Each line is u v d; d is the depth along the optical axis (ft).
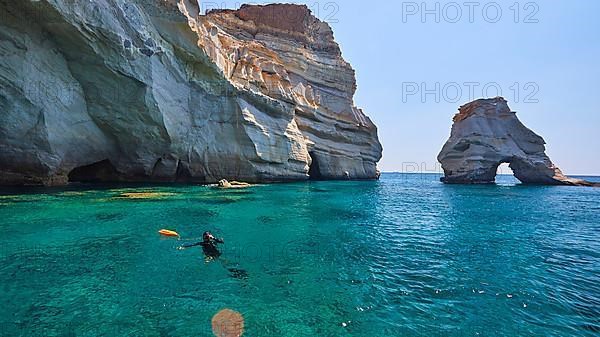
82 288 20.04
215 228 37.29
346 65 155.02
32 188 58.08
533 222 51.13
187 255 27.30
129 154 72.84
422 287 22.49
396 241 35.68
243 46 115.14
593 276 25.82
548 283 24.03
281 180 108.68
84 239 30.12
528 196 97.25
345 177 145.59
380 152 173.68
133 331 15.65
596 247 35.37
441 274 25.26
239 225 39.42
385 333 16.40
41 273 22.03
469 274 25.46
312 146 130.93
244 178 95.86
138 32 61.77
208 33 88.69
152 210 45.21
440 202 76.43
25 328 15.48
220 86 88.28
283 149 107.34
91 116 63.62
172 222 38.93
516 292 22.09
